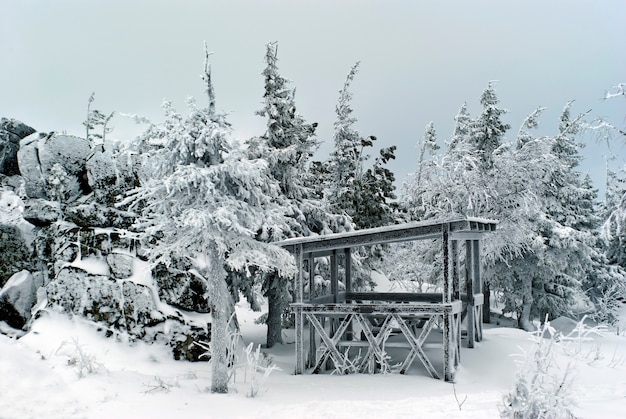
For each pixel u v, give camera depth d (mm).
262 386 11555
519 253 24719
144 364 13328
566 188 28188
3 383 8984
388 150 29609
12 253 16922
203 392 10477
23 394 8922
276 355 17047
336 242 14266
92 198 17359
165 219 10766
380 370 13789
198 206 10562
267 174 18047
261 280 19203
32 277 16594
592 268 29547
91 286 14898
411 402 9625
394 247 33906
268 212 11281
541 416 7160
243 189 10984
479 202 24719
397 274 31141
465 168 25391
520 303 26141
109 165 17141
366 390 11516
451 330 13031
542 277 25891
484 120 26062
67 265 15359
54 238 16516
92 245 15711
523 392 7465
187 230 11102
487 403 9133
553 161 24812
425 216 26984
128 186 17016
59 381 9766
